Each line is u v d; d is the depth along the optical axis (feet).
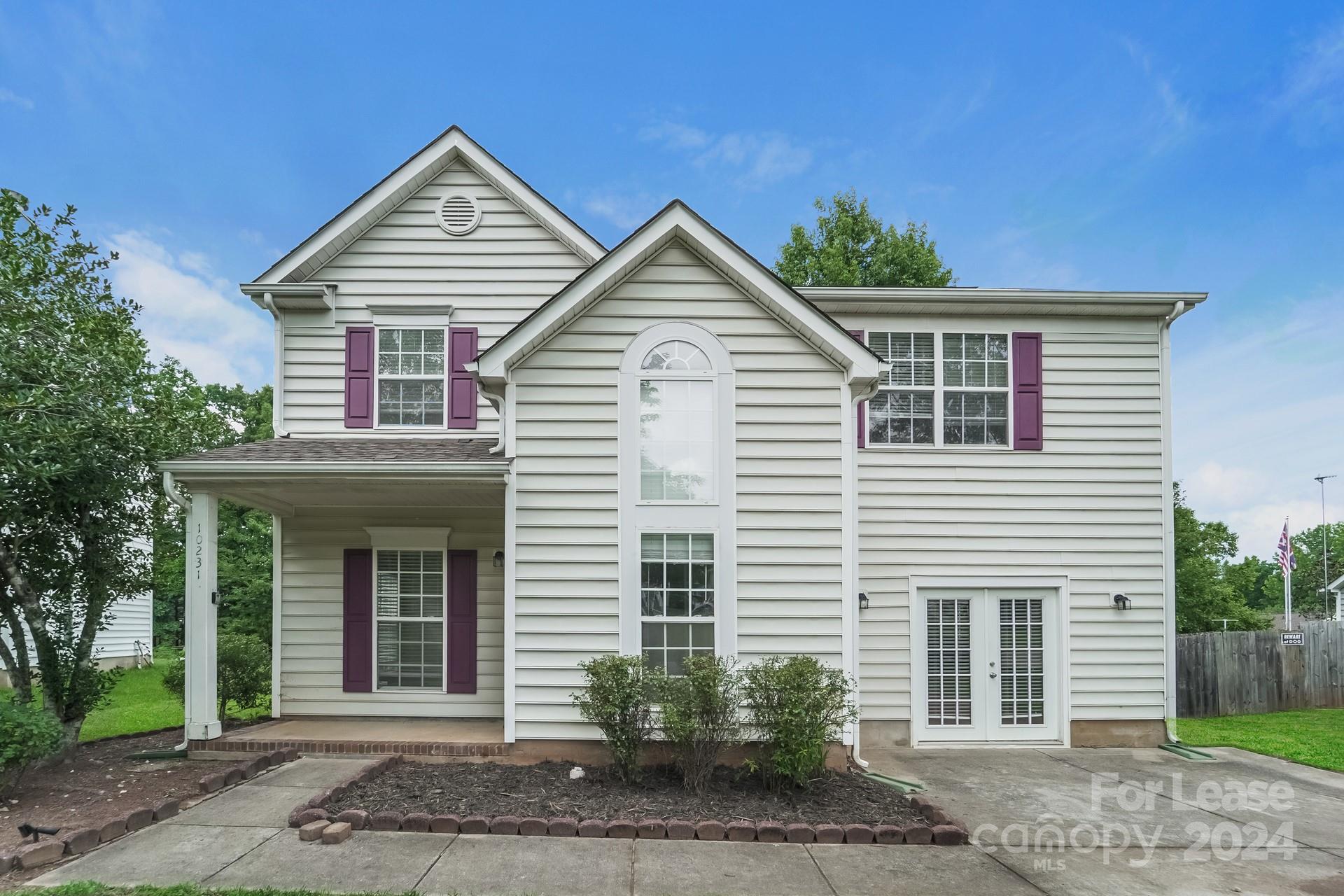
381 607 31.04
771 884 15.93
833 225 79.92
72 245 28.48
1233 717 42.16
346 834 17.89
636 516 25.30
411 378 31.96
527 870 16.28
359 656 30.48
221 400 79.97
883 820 19.72
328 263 32.32
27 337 24.72
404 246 32.35
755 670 22.68
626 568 25.12
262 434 76.23
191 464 24.90
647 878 16.06
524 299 32.17
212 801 20.42
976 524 31.65
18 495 23.06
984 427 32.27
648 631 25.00
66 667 25.18
